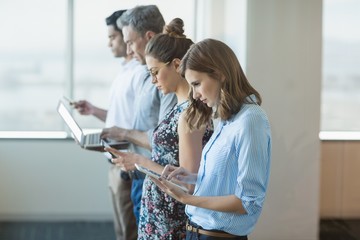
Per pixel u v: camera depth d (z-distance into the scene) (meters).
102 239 5.48
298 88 4.84
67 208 6.14
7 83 6.16
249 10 4.74
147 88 3.44
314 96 4.86
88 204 6.16
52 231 5.73
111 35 4.16
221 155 2.26
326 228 5.91
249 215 2.27
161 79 2.80
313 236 4.99
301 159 4.91
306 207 4.96
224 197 2.22
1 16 6.09
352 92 6.38
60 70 6.20
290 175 4.92
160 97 3.38
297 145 4.89
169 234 2.85
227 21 5.23
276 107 4.83
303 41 4.81
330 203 6.27
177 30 2.82
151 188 2.87
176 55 2.76
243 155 2.17
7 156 6.04
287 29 4.79
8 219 6.09
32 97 6.19
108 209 6.19
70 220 6.15
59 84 6.21
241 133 2.18
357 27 6.32
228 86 2.22
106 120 4.28
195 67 2.21
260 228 4.96
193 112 2.50
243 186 2.17
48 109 6.21
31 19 6.12
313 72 4.84
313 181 4.94
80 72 6.21
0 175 6.05
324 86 6.39
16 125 6.20
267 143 2.20
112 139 3.44
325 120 6.37
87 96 6.24
